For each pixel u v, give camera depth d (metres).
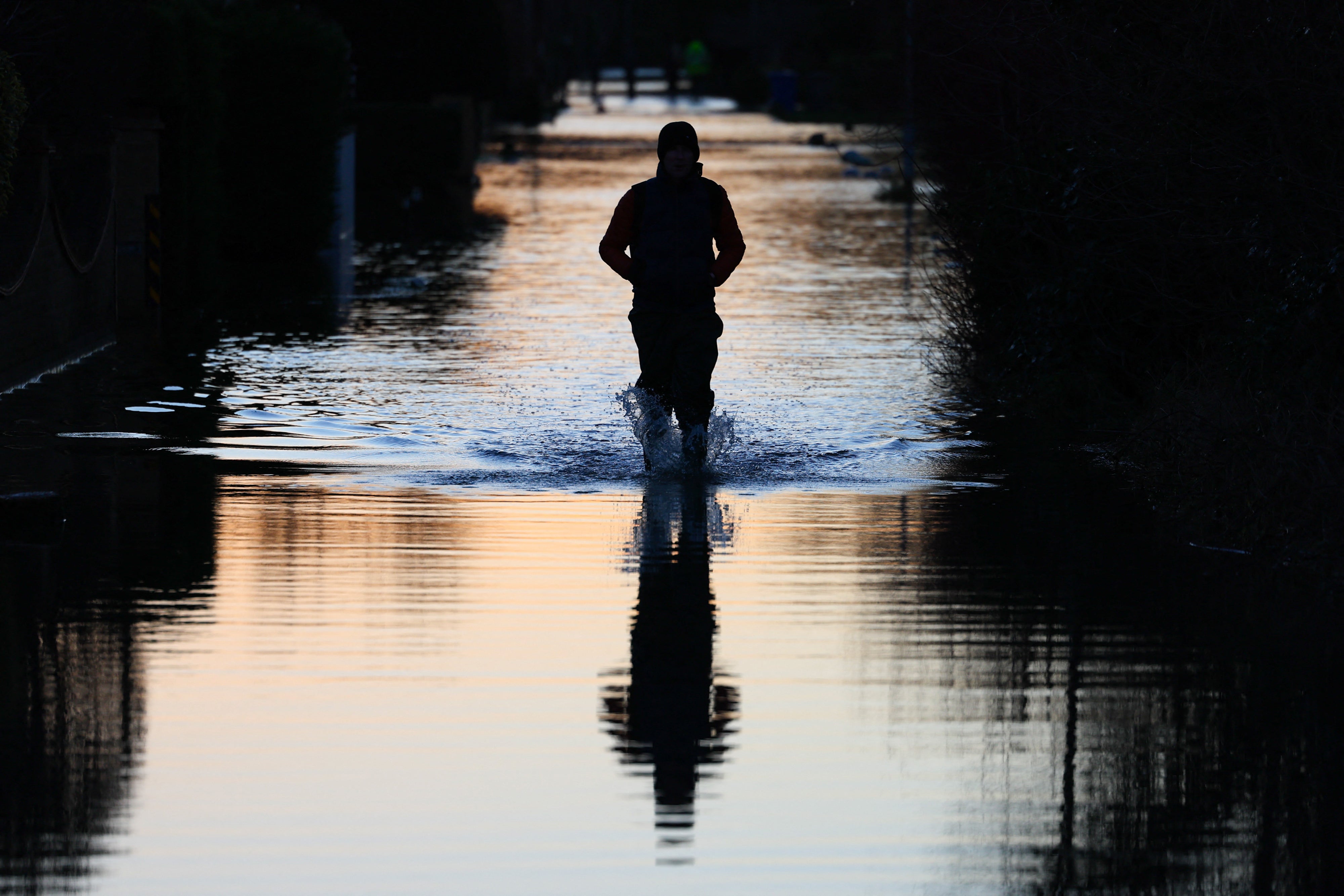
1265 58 36.62
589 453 41.62
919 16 58.59
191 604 27.73
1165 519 34.84
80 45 63.91
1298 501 32.16
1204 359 43.78
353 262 97.31
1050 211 50.19
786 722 22.58
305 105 97.12
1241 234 41.91
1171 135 39.75
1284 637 26.53
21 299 51.09
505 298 78.88
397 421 45.84
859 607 28.06
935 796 20.19
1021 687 24.05
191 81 76.31
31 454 40.78
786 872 18.17
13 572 29.78
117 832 18.91
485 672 24.42
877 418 47.06
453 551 31.53
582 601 28.23
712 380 54.12
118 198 73.00
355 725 22.20
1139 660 25.30
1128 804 19.98
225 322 68.75
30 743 21.48
